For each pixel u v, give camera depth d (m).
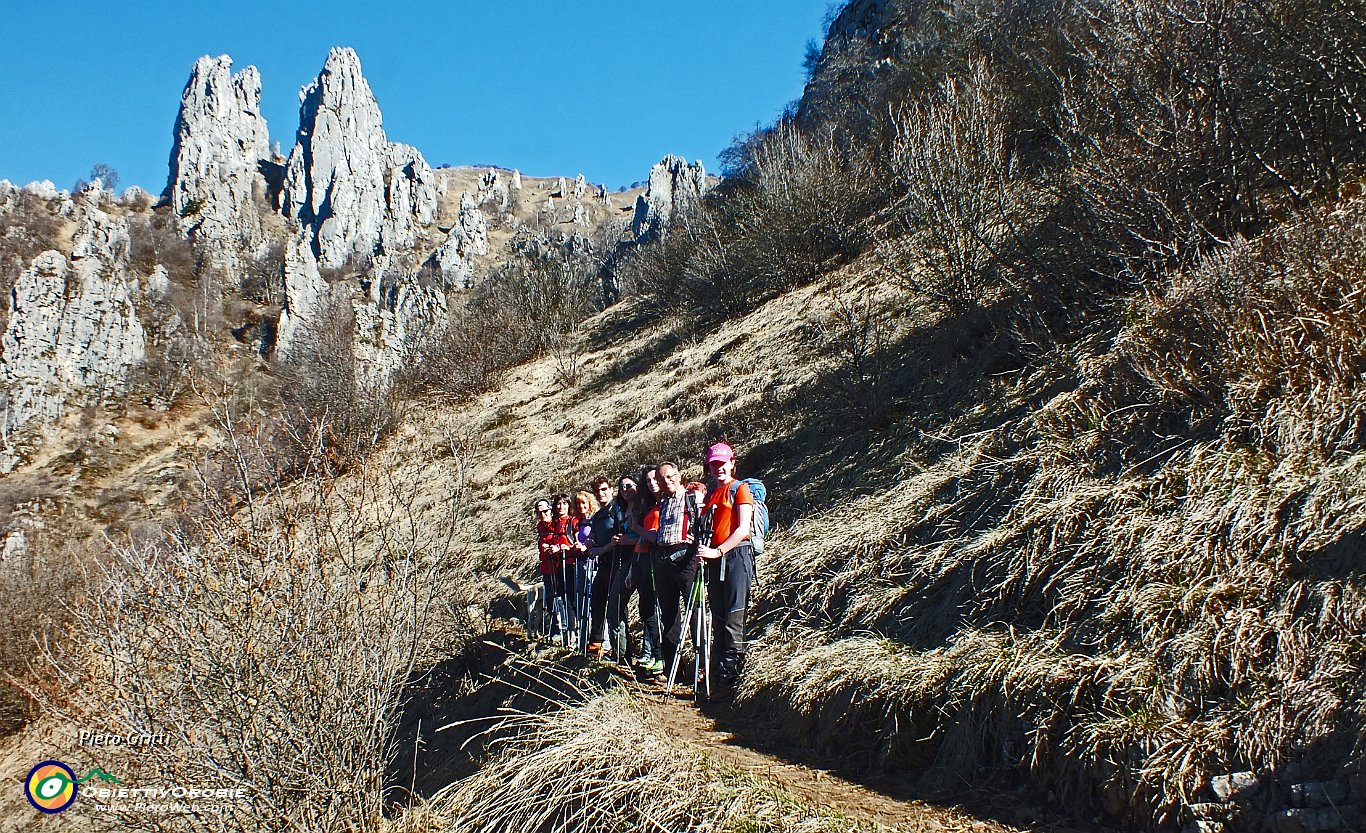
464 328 25.11
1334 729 3.03
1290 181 6.44
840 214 16.41
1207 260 5.57
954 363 8.13
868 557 6.02
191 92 113.50
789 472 8.91
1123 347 5.59
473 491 15.07
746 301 18.19
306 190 112.75
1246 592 3.64
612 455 13.55
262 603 4.55
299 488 5.03
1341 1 6.31
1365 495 3.57
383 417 17.73
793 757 4.61
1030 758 3.79
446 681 8.14
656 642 6.56
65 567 12.30
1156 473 4.54
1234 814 3.09
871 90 19.20
